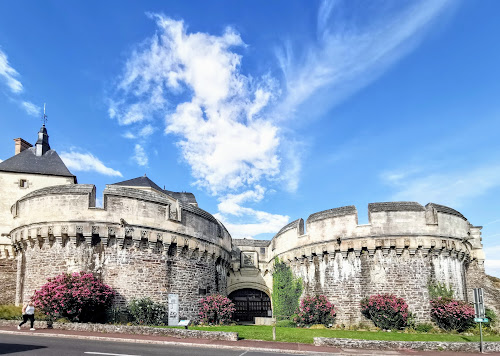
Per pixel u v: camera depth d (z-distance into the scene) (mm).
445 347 15516
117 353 11734
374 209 24281
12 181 27375
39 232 20703
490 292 26891
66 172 28953
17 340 13414
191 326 21031
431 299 22797
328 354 13875
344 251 24656
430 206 23984
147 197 22406
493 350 15617
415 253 23406
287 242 29312
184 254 23828
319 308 24281
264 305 32188
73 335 14875
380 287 23297
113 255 20906
